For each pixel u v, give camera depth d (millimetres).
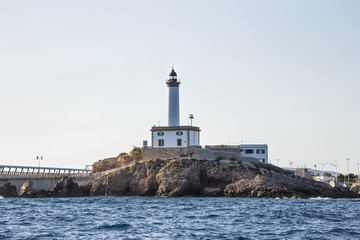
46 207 118375
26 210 110188
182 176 160000
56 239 72062
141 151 187750
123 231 79688
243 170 164000
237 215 101312
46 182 167125
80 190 168625
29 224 86688
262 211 108938
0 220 91688
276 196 154125
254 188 156875
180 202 134375
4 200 140500
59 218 95375
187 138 180875
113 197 160125
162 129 183250
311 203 132875
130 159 187375
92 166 195750
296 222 91188
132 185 167500
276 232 79312
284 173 173500
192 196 160375
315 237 75000
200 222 90500
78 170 191125
